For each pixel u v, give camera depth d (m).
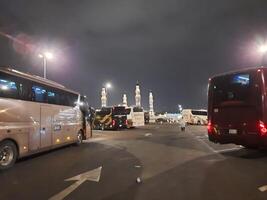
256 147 13.57
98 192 7.89
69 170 10.85
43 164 12.16
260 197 7.37
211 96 14.64
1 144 11.08
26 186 8.58
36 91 13.71
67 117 17.31
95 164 12.05
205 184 8.68
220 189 8.11
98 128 36.22
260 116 12.84
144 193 7.77
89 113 20.97
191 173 10.21
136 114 42.56
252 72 13.18
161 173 10.22
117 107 37.69
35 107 13.53
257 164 11.85
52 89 15.41
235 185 8.54
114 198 7.34
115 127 35.78
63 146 17.55
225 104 13.99
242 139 13.35
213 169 10.87
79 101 19.36
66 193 7.81
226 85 14.06
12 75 11.88
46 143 14.48
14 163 11.81
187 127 43.88
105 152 15.68
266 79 13.01
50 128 14.99
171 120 76.38
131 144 19.48
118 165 11.78
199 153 14.96
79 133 19.14
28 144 12.77
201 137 24.52
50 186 8.55
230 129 13.77
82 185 8.64
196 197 7.38
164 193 7.76
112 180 9.23
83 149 17.08
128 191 7.98
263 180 9.16
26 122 12.69
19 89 12.33
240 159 13.06
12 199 7.34
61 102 16.55
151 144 19.38
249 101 13.16
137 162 12.45
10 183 8.95
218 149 16.50
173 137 24.67
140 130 35.81
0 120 11.02
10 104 11.64
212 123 14.51
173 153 15.04
